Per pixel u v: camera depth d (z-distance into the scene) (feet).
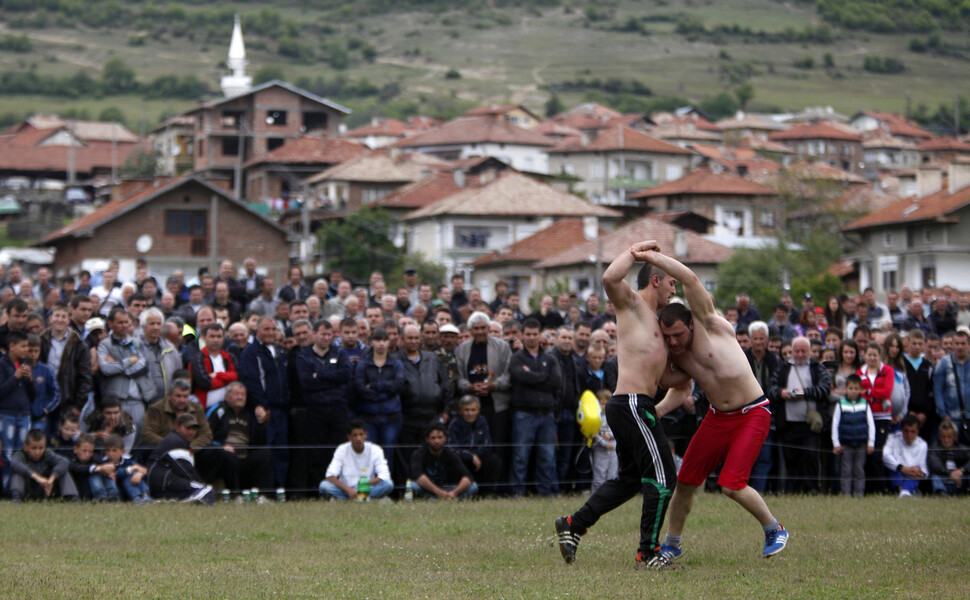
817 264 426.92
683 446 112.16
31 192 652.89
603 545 76.69
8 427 102.58
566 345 113.50
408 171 615.57
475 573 64.95
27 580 61.26
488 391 111.65
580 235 453.58
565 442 113.50
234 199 411.54
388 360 109.91
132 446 105.29
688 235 416.26
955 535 79.66
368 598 57.06
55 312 108.58
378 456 106.73
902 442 116.37
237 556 72.59
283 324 128.98
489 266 449.48
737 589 58.75
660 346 67.36
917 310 153.17
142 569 66.74
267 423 108.78
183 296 141.49
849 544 75.05
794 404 115.34
